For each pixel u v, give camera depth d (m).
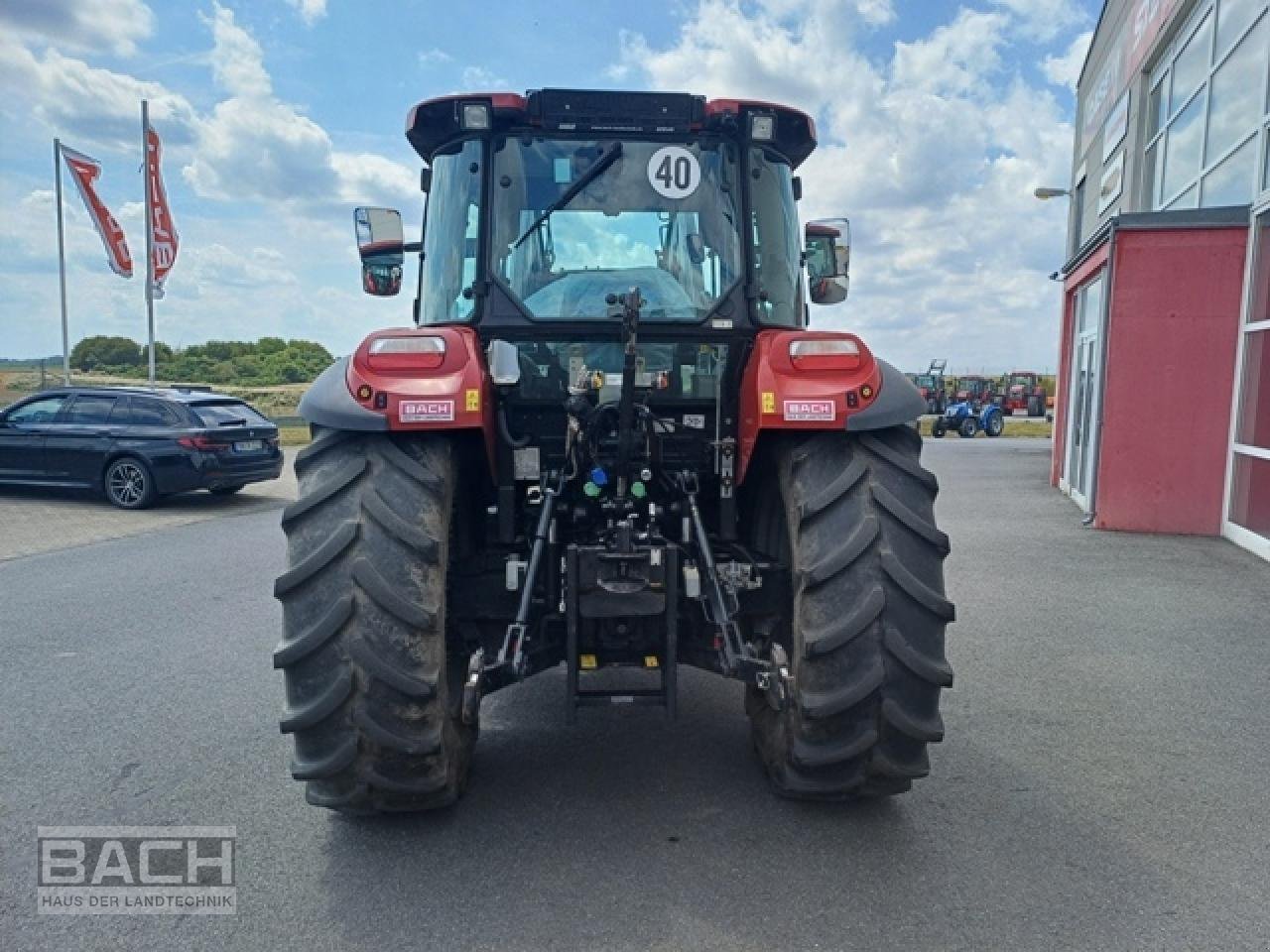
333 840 3.08
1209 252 8.87
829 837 3.09
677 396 3.54
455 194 3.55
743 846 3.02
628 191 3.51
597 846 3.03
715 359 3.55
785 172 3.73
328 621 2.73
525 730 4.08
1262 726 4.12
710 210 3.54
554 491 3.25
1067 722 4.17
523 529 3.47
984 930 2.56
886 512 2.93
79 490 11.82
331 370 3.12
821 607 2.86
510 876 2.85
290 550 2.83
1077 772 3.63
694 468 3.57
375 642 2.73
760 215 3.61
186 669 5.02
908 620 2.84
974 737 3.99
